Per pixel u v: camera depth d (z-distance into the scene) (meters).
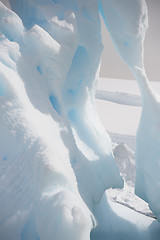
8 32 3.01
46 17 3.54
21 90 2.62
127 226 3.99
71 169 2.54
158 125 3.63
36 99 2.80
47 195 2.06
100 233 3.41
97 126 4.00
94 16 3.87
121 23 3.88
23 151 2.27
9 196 2.12
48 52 3.13
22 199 2.10
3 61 2.68
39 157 2.18
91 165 3.34
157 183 3.59
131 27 3.80
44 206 1.99
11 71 2.66
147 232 4.13
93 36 3.88
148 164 3.73
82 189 2.81
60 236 1.84
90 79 3.91
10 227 2.01
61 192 2.04
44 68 3.15
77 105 3.78
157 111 3.67
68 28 3.42
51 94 3.19
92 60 3.87
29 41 3.07
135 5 3.79
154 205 3.63
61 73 3.31
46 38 3.12
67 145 2.87
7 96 2.44
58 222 1.87
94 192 3.07
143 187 3.82
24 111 2.45
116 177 3.72
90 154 3.55
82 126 3.77
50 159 2.16
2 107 2.38
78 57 3.80
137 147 3.98
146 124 3.81
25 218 2.03
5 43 2.85
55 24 3.42
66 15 3.55
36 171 2.12
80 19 3.76
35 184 2.09
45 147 2.26
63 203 1.93
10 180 2.18
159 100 3.74
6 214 2.06
